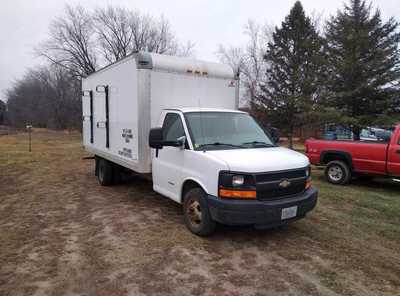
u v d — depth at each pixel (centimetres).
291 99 2447
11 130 4975
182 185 511
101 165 857
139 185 866
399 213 623
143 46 3647
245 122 582
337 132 2080
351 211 636
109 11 3606
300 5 2722
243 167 422
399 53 1803
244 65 3278
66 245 462
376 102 1770
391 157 793
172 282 360
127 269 389
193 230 495
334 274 382
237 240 477
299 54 2631
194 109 559
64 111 5088
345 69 1828
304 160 482
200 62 640
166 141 501
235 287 351
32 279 368
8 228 538
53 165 1268
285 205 431
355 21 1972
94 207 653
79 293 340
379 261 418
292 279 369
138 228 525
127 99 634
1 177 1010
